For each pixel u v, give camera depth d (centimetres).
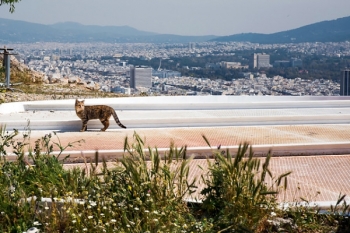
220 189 603
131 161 602
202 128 1400
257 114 1683
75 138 1216
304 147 1084
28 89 2186
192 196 689
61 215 544
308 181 855
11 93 1972
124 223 531
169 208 557
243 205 568
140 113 1658
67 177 637
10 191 589
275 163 994
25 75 2506
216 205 600
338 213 612
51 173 666
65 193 590
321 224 604
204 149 1048
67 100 1788
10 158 945
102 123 1338
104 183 607
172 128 1391
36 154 729
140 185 580
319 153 1089
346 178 877
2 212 555
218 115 1647
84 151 1003
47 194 605
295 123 1493
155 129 1374
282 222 588
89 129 1358
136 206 555
